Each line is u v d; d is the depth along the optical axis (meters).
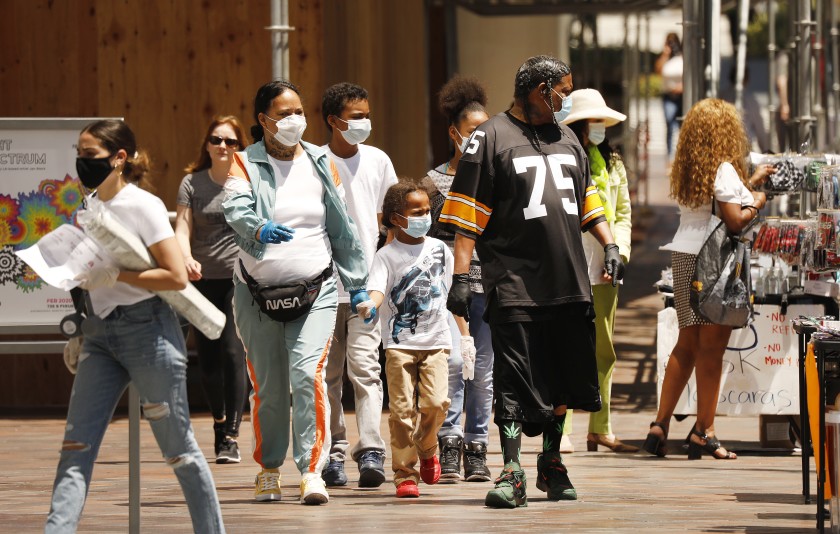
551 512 15.66
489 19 47.12
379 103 30.89
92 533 14.50
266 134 16.17
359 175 18.02
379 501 16.62
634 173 59.75
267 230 15.62
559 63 15.86
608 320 21.22
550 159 15.73
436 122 41.84
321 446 16.20
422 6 36.34
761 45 91.25
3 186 20.62
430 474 17.50
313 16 27.30
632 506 16.16
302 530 14.46
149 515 15.77
